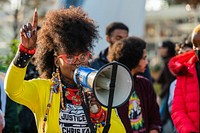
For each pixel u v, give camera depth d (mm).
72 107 3439
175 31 24281
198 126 5059
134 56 5023
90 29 3555
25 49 3156
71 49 3432
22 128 5883
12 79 3191
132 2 7617
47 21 3529
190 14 18984
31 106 3412
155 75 17062
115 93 3184
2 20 13359
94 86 3029
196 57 5215
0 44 7461
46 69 3615
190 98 5121
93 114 3439
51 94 3436
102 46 7141
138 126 4941
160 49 9188
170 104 6125
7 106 5164
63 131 3396
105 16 7348
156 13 25359
